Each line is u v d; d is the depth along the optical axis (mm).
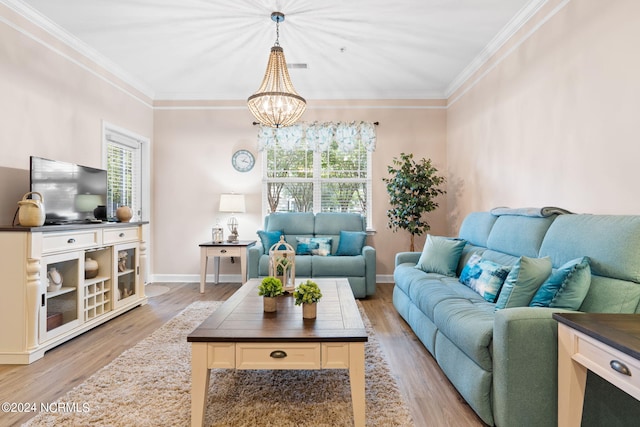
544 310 1596
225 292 4371
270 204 5062
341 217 4742
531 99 2852
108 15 2934
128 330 3004
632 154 1912
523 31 2945
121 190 4402
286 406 1855
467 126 4184
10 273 2369
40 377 2164
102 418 1732
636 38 1879
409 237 4949
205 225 4973
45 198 2756
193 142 4965
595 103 2166
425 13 2896
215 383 2105
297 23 3061
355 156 5059
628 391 1070
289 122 2992
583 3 2258
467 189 4199
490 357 1664
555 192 2562
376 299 4105
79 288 2857
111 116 3990
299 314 1996
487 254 2869
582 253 1847
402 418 1742
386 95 4922
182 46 3514
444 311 2156
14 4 2713
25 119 2854
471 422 1734
